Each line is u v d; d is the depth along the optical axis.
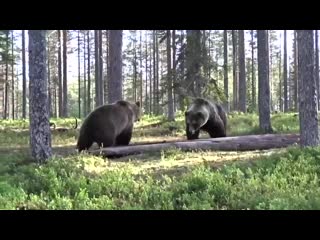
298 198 8.72
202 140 15.99
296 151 12.24
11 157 14.02
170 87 24.30
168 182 10.47
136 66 71.19
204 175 10.49
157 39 57.09
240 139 16.16
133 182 10.41
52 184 10.29
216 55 63.06
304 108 12.98
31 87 12.72
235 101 53.16
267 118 20.64
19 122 32.84
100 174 11.48
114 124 16.16
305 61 12.92
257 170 11.14
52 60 64.31
